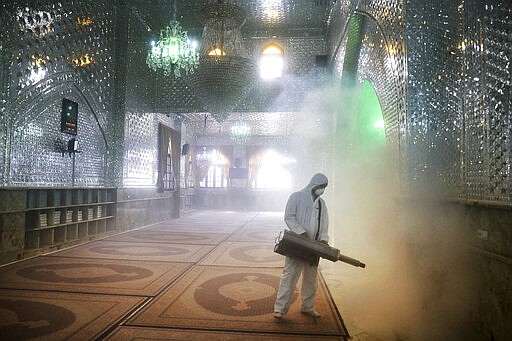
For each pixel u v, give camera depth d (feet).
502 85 9.27
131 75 36.70
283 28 40.19
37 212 23.91
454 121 12.00
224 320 12.55
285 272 13.08
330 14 34.35
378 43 19.33
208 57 28.96
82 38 29.04
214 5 27.43
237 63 29.19
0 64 20.53
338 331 11.91
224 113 32.78
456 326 11.30
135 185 39.01
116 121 35.27
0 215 20.36
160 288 16.25
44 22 24.26
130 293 15.43
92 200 31.30
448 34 12.37
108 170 34.32
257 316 13.03
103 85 32.86
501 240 9.05
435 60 13.33
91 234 31.12
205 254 24.66
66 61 26.89
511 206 8.43
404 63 14.44
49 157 25.54
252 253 25.32
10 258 21.16
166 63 27.68
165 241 30.25
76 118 28.45
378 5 17.95
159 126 46.37
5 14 20.76
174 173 52.65
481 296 10.00
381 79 18.67
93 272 18.99
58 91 26.21
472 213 10.48
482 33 10.26
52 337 10.87
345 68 26.68
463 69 11.41
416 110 13.93
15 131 21.98
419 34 13.97
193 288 16.34
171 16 37.27
